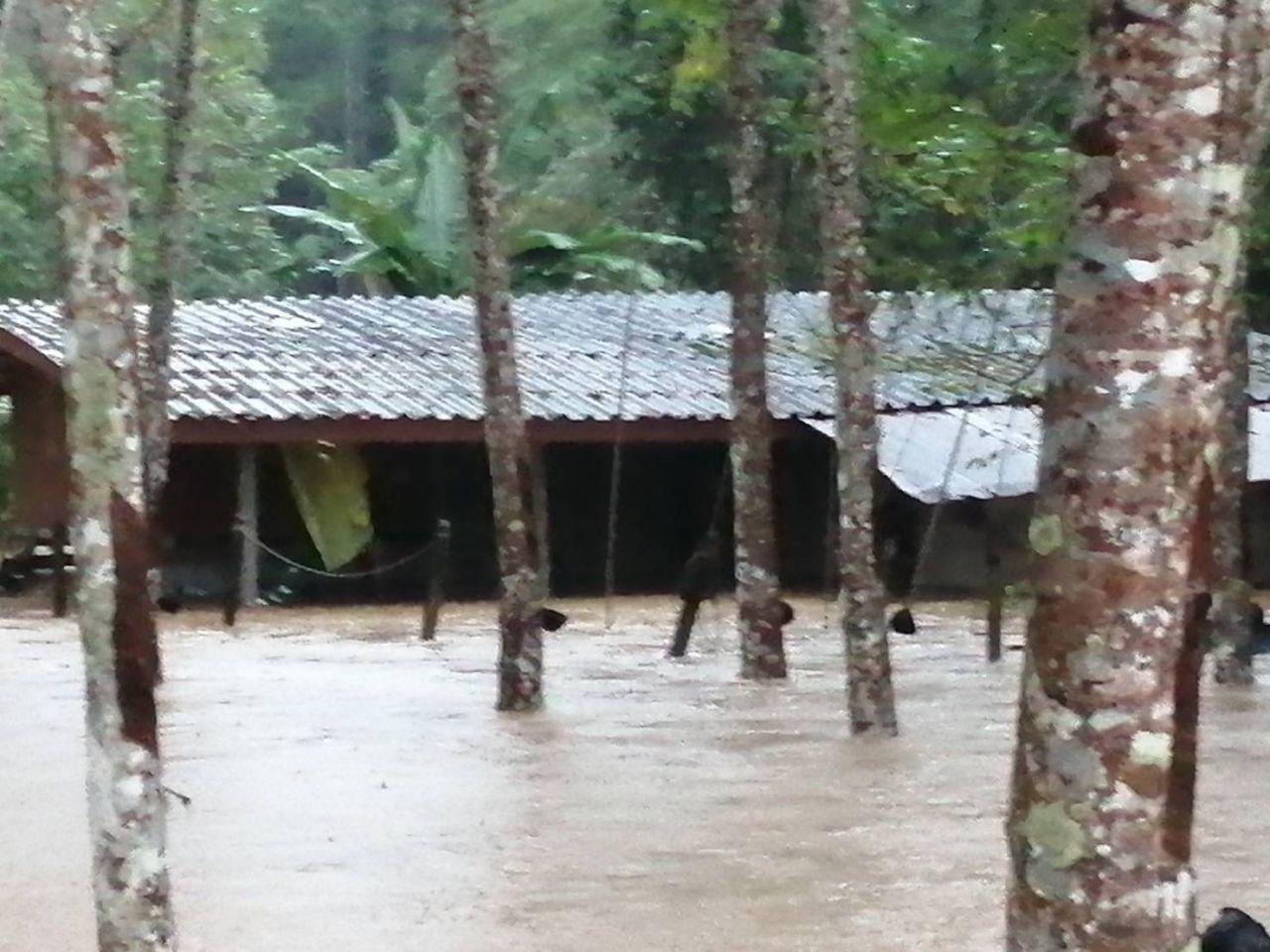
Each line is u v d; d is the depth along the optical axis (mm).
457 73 16141
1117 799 5477
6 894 9102
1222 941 6258
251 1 35281
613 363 28516
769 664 18422
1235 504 18141
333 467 28000
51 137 7125
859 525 14633
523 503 16109
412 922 8570
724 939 8297
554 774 12609
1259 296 21859
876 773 12758
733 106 17781
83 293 7031
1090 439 5477
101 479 6973
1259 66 6398
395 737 14359
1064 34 14648
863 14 16828
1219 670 18203
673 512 30797
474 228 16047
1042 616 5586
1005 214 15539
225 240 37750
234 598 23719
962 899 9023
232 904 8891
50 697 16781
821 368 24438
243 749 13672
